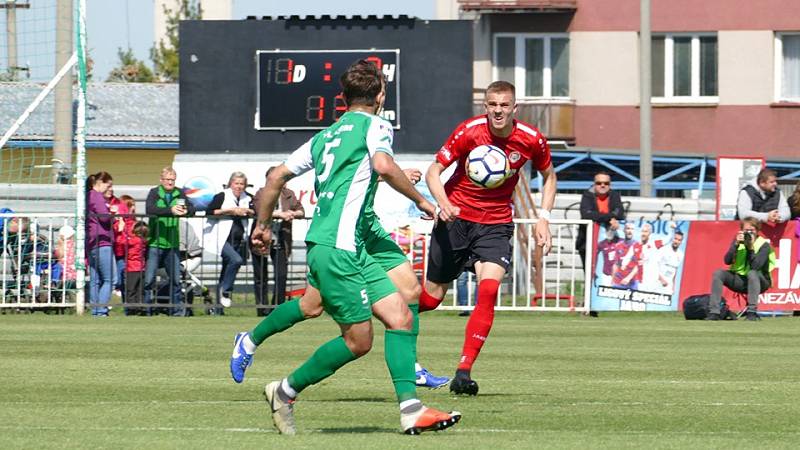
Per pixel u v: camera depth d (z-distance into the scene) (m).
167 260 31.66
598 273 33.00
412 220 38.59
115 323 28.50
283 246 31.78
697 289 32.81
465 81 41.38
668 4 68.44
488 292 16.09
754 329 28.45
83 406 14.51
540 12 68.88
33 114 41.00
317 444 11.52
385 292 12.16
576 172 66.50
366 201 12.08
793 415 14.14
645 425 13.29
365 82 12.34
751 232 32.06
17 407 14.40
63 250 31.70
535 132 16.66
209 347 22.41
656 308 33.00
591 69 69.00
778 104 67.75
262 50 41.72
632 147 68.94
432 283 16.98
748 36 68.00
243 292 35.44
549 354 21.86
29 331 25.91
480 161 16.36
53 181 37.38
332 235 11.98
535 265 36.66
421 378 16.30
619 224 32.94
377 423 13.31
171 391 16.02
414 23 41.47
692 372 18.95
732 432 12.79
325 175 12.12
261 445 11.45
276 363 19.70
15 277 31.77
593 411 14.39
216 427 12.83
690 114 68.56
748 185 33.19
